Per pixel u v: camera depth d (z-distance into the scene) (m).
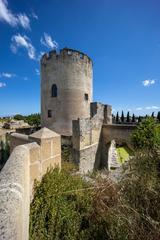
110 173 5.50
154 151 4.75
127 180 3.73
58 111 18.42
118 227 2.88
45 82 19.33
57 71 18.36
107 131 18.75
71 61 18.11
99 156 18.81
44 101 19.56
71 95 18.27
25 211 2.39
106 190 3.68
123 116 33.44
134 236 2.69
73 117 18.41
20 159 3.01
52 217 3.99
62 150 15.65
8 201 1.69
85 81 19.52
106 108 19.88
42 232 3.71
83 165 15.40
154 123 10.09
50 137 5.36
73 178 5.63
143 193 3.32
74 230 3.77
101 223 3.48
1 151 16.02
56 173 5.36
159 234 2.57
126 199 3.37
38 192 4.44
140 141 9.14
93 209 3.75
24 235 2.11
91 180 5.61
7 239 1.25
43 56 19.58
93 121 17.23
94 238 3.42
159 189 3.32
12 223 1.42
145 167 4.19
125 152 17.66
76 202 4.47
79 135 14.84
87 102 20.06
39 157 4.74
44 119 19.62
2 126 33.94
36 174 4.57
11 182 2.09
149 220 2.69
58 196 4.48
